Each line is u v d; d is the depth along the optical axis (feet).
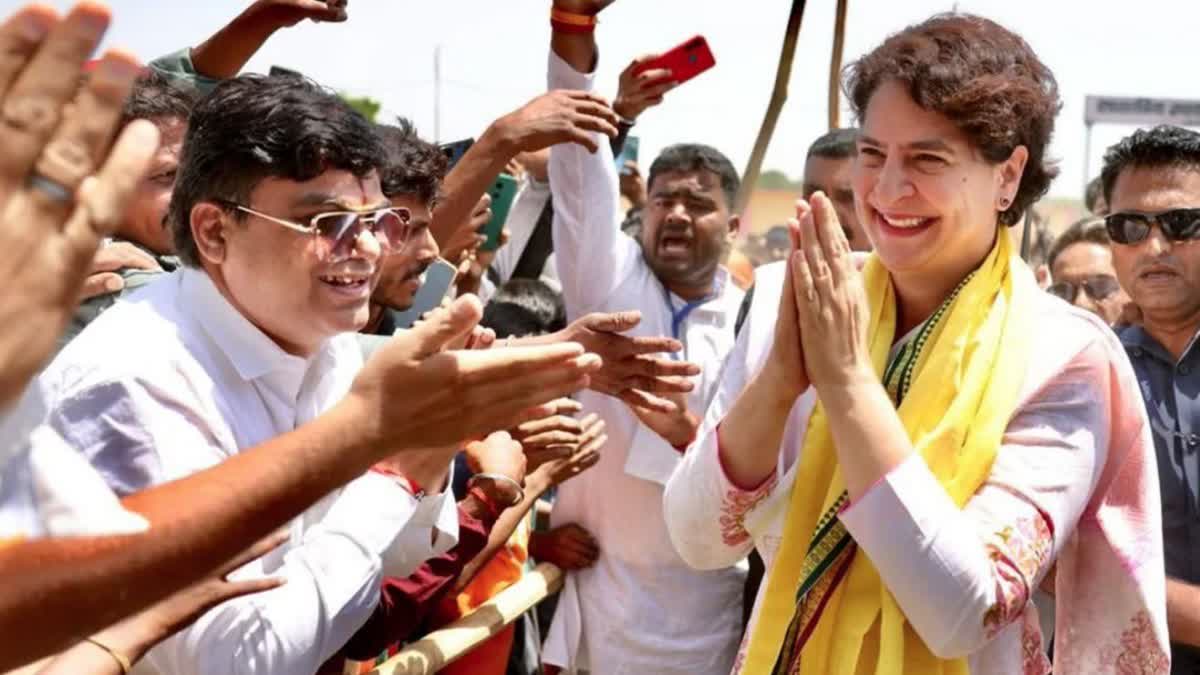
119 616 4.41
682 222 13.70
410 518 7.85
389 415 5.07
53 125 3.46
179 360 7.13
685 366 9.84
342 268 7.27
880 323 7.73
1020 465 7.14
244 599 6.89
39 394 3.84
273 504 4.81
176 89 9.66
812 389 7.84
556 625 13.39
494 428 5.39
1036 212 20.34
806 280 6.90
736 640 13.05
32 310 3.48
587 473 13.30
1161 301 10.81
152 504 4.58
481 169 11.92
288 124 7.12
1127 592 7.46
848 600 7.37
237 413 7.36
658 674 12.92
